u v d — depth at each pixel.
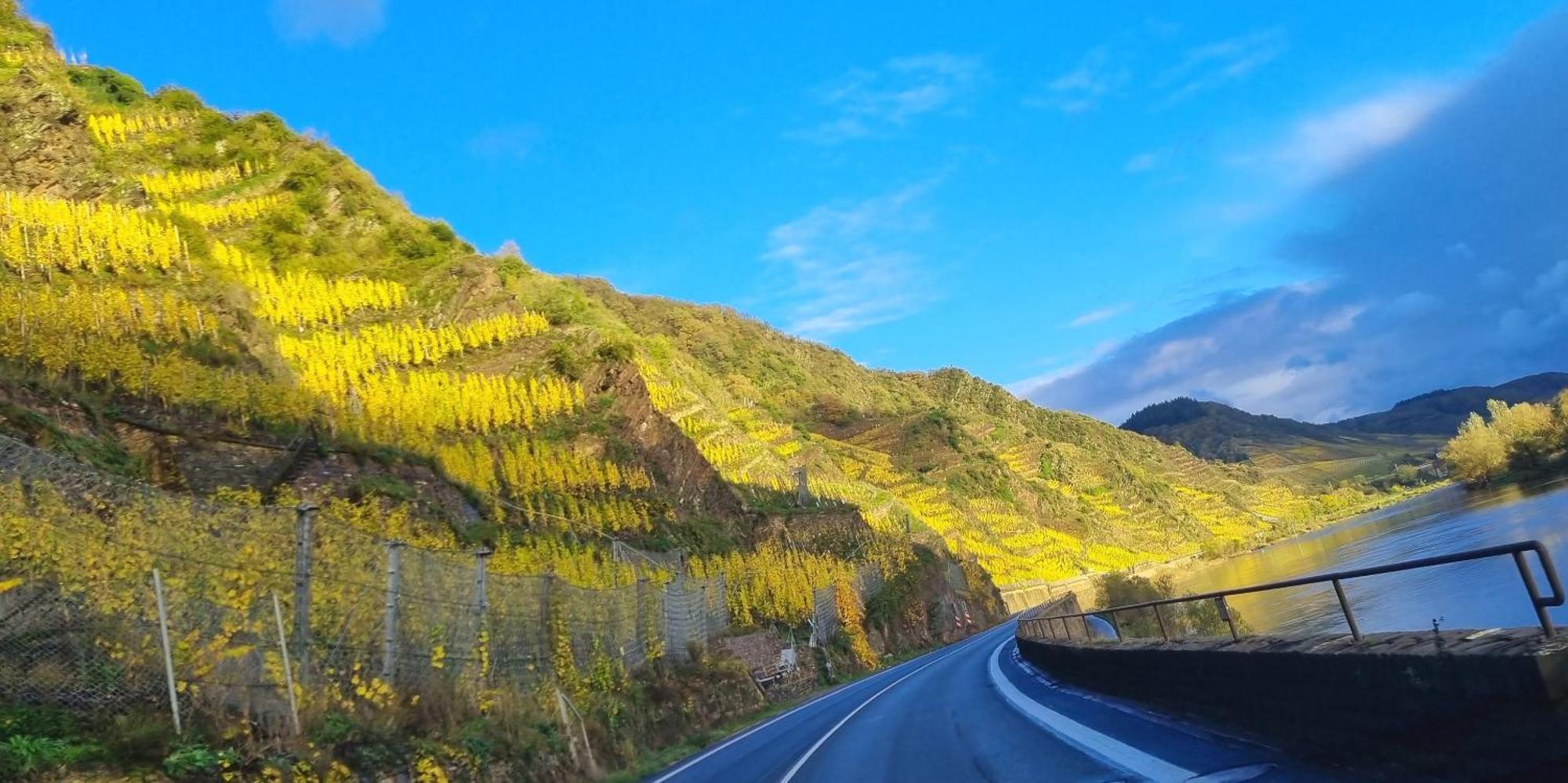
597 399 71.12
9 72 64.12
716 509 71.31
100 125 86.88
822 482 107.88
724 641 35.28
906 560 88.25
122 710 8.31
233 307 49.78
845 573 66.06
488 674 14.23
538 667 16.33
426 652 12.70
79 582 8.45
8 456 8.84
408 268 85.38
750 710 28.56
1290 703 6.82
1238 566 126.00
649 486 64.19
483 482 48.31
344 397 51.19
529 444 59.94
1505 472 100.12
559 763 14.09
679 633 28.58
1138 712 10.37
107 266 48.06
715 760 15.46
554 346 76.31
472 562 15.35
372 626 11.80
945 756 10.26
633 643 23.30
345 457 34.41
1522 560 4.82
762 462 95.75
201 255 61.81
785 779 11.12
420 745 11.01
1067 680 15.73
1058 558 158.75
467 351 73.62
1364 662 5.75
